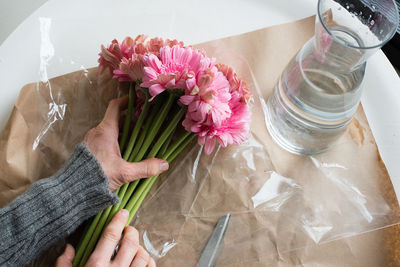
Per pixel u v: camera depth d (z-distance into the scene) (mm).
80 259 687
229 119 685
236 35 836
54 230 671
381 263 726
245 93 689
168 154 724
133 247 688
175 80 654
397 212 744
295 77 743
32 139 736
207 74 645
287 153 777
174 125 700
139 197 722
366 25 710
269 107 802
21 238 654
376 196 755
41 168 730
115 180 693
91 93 774
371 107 813
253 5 870
